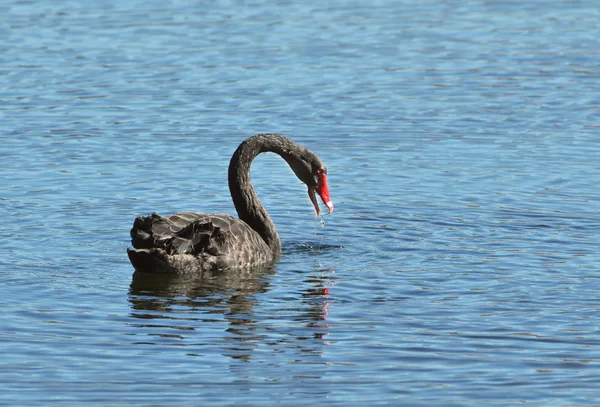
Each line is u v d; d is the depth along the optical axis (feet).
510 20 103.65
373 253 49.32
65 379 34.45
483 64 87.30
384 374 34.94
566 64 86.79
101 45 92.89
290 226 54.24
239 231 47.65
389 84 81.82
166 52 90.84
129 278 45.37
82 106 76.38
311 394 33.40
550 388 33.83
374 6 110.22
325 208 56.90
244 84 81.82
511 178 61.00
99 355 36.45
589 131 69.87
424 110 75.31
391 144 68.23
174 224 45.83
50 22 101.40
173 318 40.11
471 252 48.85
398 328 38.99
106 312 40.78
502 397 33.24
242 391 33.58
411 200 57.62
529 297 42.22
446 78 83.30
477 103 76.74
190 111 75.31
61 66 86.38
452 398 33.14
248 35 96.78
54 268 46.50
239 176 51.34
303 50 91.81
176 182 60.85
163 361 35.94
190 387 33.88
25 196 57.57
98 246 50.03
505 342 37.58
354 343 37.52
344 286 44.19
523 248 49.26
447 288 43.60
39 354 36.47
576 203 56.24
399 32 98.48
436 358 36.19
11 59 88.07
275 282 44.96
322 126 71.87
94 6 109.19
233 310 41.11
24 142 68.08
